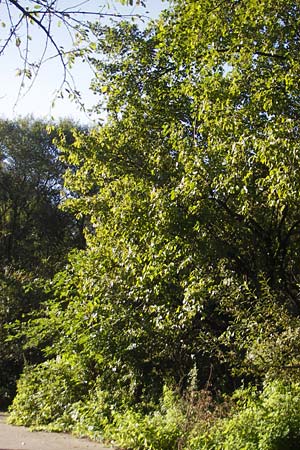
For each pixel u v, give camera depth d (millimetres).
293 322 9219
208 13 11000
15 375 22875
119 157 15648
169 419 10117
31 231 40781
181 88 13406
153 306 13008
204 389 11320
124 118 16266
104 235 15211
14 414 15133
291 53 11062
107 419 11914
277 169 8945
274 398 8602
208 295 11766
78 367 14883
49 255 35062
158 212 12484
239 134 10617
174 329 12992
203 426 9289
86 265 15211
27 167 41250
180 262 12820
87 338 14133
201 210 12250
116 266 14852
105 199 16016
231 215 12570
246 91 11664
